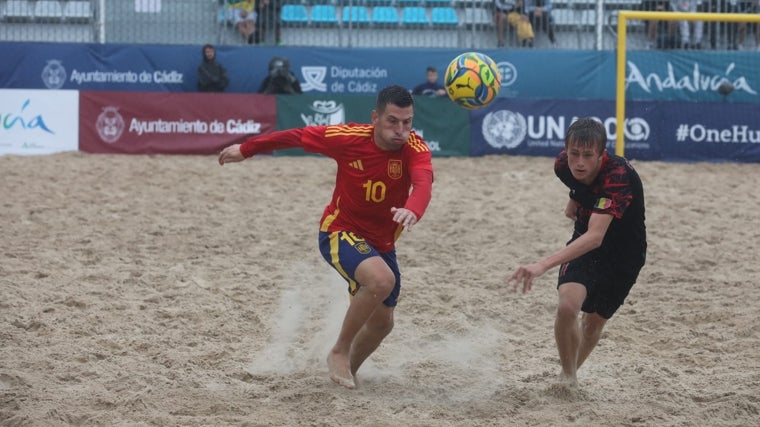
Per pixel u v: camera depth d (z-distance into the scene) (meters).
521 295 14.64
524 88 28.75
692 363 11.27
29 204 20.55
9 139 26.70
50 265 15.73
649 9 29.03
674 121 27.62
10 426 8.43
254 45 28.56
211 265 16.19
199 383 9.96
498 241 18.44
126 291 14.27
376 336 9.66
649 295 14.77
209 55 27.81
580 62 28.69
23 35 29.39
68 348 11.10
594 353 11.70
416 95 27.42
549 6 29.44
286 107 27.31
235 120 27.17
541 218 20.33
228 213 20.34
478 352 11.67
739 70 28.50
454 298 14.35
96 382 9.88
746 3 28.20
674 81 28.62
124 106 26.94
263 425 8.42
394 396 9.66
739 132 27.67
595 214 8.81
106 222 19.20
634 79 28.69
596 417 8.82
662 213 21.03
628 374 10.68
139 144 26.95
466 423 8.60
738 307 13.96
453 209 21.06
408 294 14.54
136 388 9.66
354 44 29.80
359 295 9.14
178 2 29.48
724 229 19.62
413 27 29.80
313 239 18.25
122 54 28.22
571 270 9.36
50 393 9.40
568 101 27.66
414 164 9.00
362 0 29.72
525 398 9.50
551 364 11.11
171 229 18.75
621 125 24.03
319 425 8.48
